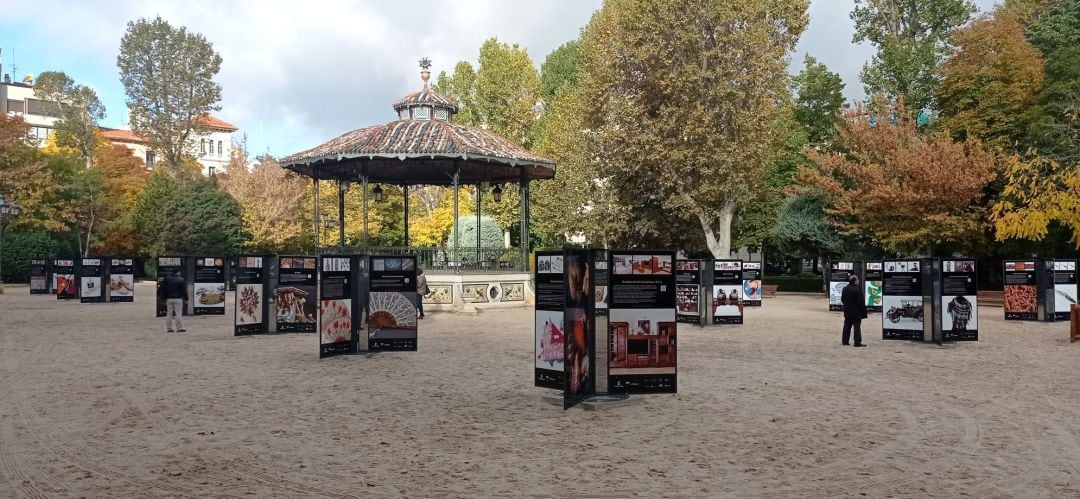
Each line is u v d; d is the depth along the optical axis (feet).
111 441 28.78
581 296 36.24
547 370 36.32
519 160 94.63
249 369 47.78
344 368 48.16
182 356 54.08
